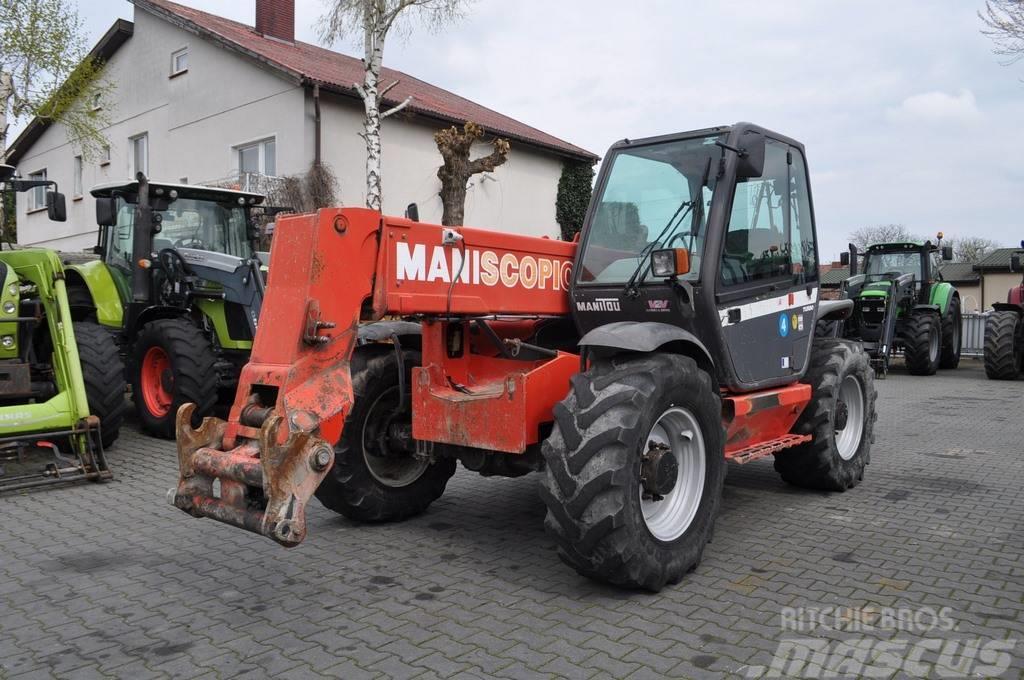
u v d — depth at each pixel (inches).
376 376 179.8
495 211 743.1
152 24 714.8
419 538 174.7
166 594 141.3
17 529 180.5
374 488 180.5
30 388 230.4
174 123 703.1
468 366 172.4
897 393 453.7
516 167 763.4
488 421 152.6
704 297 158.7
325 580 148.1
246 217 343.0
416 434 164.6
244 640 121.9
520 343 170.9
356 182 614.2
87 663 114.3
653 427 139.8
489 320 173.8
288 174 597.9
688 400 144.4
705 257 159.0
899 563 156.7
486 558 160.9
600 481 129.0
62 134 880.3
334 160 599.8
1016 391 461.4
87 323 275.1
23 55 578.2
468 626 126.6
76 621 129.4
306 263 134.2
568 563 137.3
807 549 165.9
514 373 158.7
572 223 815.1
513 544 170.2
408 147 650.2
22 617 131.2
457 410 157.2
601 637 122.2
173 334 277.7
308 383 131.9
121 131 767.1
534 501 206.7
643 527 135.0
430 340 165.6
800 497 210.7
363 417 179.0
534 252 170.7
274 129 607.8
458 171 555.2
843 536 175.2
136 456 260.5
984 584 145.0
